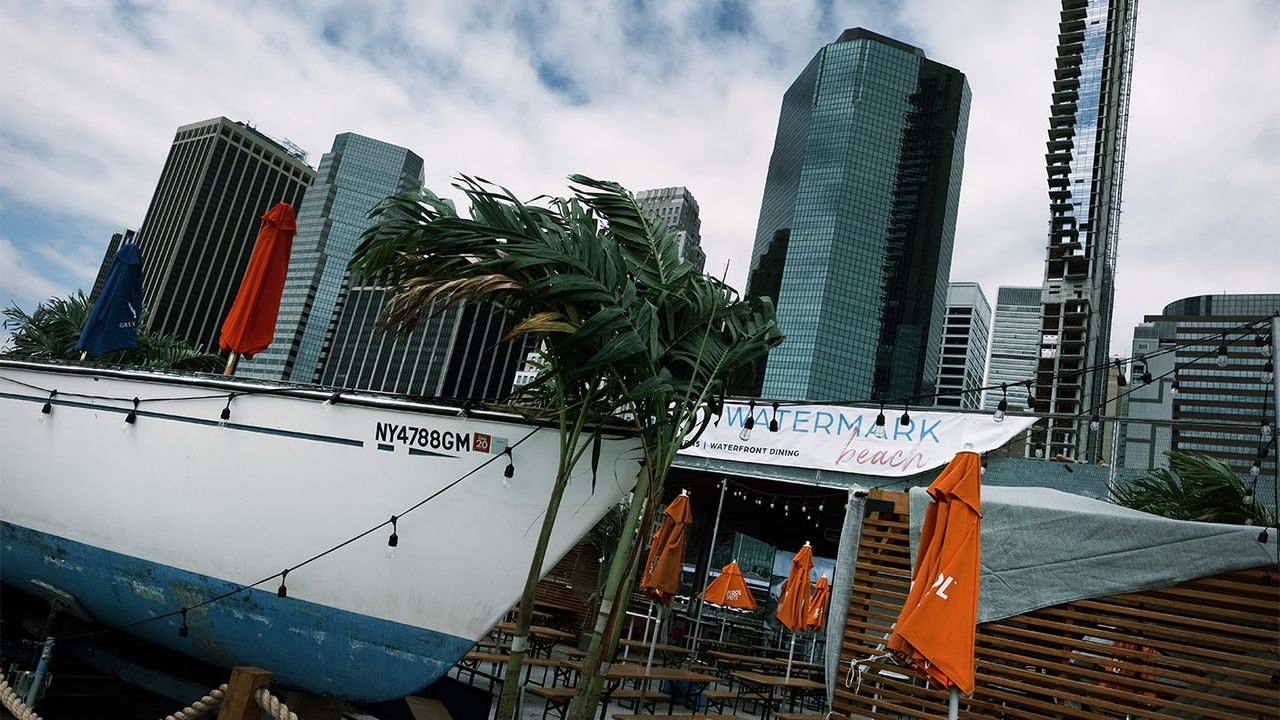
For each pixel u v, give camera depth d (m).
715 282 7.20
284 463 7.49
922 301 149.00
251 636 7.52
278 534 7.39
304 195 187.12
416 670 6.89
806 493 17.27
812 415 14.24
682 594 24.94
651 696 10.80
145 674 8.48
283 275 9.14
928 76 162.38
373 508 7.09
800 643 20.83
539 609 18.67
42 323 21.23
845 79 161.25
